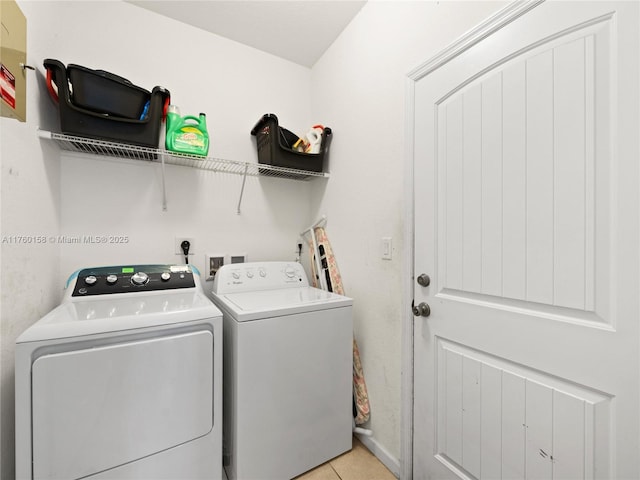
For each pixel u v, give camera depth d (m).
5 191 0.90
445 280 1.17
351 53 1.74
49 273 1.27
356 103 1.69
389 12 1.44
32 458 0.85
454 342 1.13
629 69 0.70
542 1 0.85
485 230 1.02
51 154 1.30
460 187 1.11
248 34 1.86
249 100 1.98
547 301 0.85
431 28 1.21
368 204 1.58
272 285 1.78
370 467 1.41
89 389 0.92
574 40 0.79
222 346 1.24
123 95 1.31
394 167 1.41
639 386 0.69
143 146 1.40
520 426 0.92
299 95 2.19
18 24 0.99
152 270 1.42
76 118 1.21
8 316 0.92
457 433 1.11
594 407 0.76
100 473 0.93
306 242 2.22
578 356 0.79
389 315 1.43
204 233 1.83
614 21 0.73
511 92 0.94
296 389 1.33
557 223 0.83
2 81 0.89
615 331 0.73
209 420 1.13
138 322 1.00
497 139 0.98
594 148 0.76
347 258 1.76
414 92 1.30
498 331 0.98
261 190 2.04
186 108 1.75
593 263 0.76
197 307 1.16
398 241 1.38
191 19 1.72
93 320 0.96
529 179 0.89
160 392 1.02
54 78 1.20
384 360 1.46
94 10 1.50
